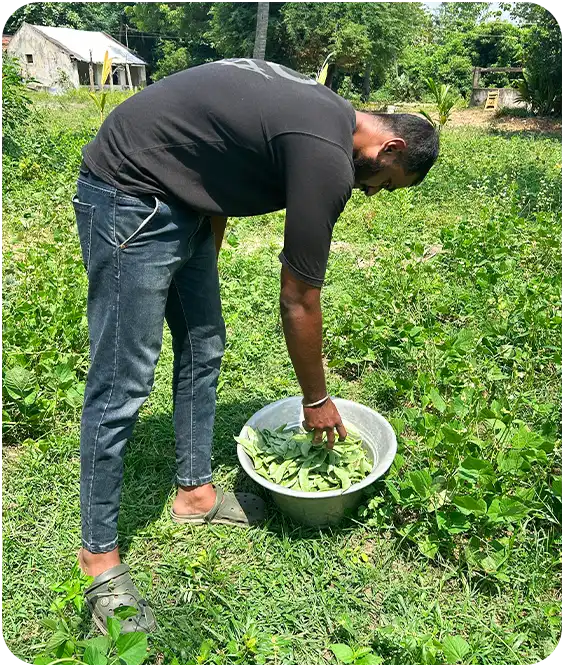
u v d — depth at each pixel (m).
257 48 15.23
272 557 2.35
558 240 4.99
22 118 9.27
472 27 38.44
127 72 39.09
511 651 1.98
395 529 2.41
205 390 2.38
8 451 2.90
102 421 2.04
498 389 3.18
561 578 2.22
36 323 3.68
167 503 2.62
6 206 6.50
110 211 1.89
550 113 19.38
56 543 2.39
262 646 2.00
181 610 2.13
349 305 4.07
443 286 4.46
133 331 1.99
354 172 2.10
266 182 1.93
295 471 2.49
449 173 8.63
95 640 1.75
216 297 2.32
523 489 2.39
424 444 2.77
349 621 2.03
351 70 29.97
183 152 1.86
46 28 37.81
